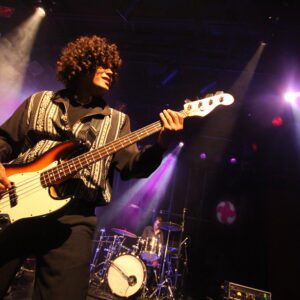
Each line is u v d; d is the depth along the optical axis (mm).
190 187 11828
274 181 9820
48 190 1636
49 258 1546
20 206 1625
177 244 9156
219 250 10617
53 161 1715
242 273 10016
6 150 1818
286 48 6754
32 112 1844
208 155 11672
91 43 2062
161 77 8742
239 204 10805
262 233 9984
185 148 11961
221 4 6395
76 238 1589
